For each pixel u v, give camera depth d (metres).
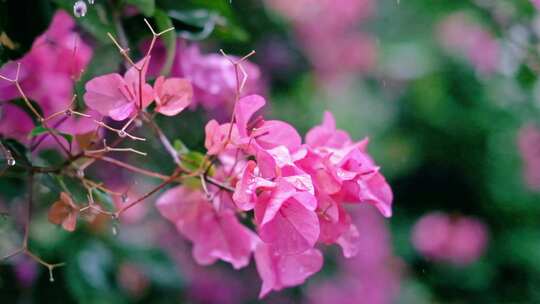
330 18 2.03
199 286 1.53
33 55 0.86
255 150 0.73
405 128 2.19
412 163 2.16
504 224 2.16
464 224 2.12
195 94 0.91
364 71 2.19
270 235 0.71
